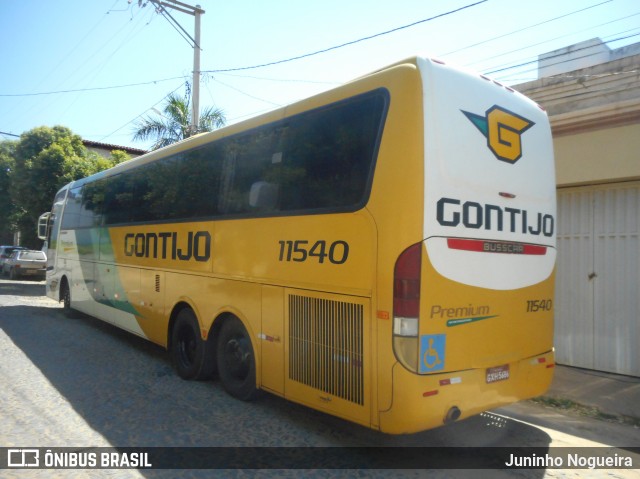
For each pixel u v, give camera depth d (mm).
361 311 4125
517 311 4617
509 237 4559
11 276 24016
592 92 6910
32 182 20844
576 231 7355
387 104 4129
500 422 5340
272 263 5113
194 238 6543
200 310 6355
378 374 3953
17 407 5516
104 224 9594
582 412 5594
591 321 7172
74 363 7543
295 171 4941
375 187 4086
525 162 4812
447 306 4004
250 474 4047
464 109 4281
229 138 6012
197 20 15648
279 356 4992
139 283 8062
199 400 5867
